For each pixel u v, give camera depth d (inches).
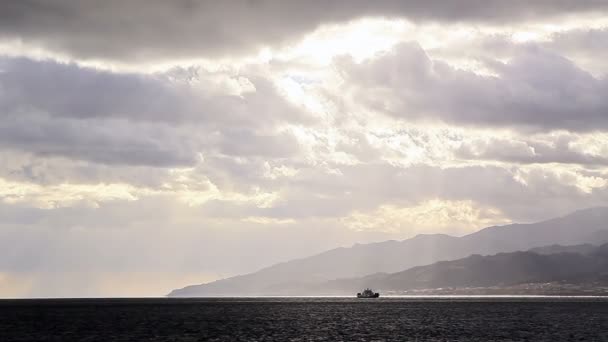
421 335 6648.6
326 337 6456.7
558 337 6407.5
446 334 6756.9
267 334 6796.3
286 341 6058.1
